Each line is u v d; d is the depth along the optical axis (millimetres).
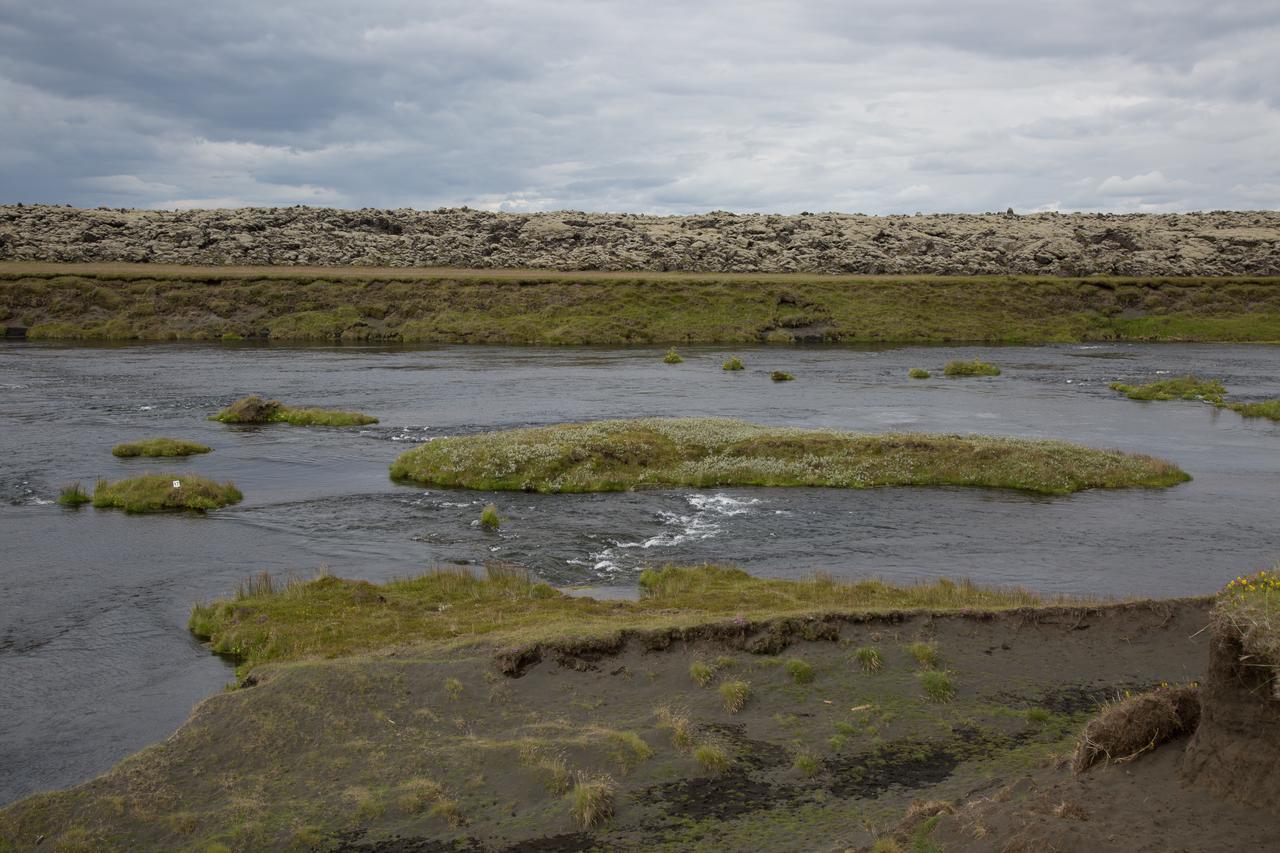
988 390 68250
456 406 60062
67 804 14578
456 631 21234
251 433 50406
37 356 84562
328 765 15578
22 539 30625
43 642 22156
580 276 128875
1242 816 11898
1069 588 26375
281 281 118438
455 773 15312
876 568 28125
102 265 130750
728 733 16578
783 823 13875
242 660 21094
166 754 15805
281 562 28297
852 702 17625
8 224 159375
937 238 173500
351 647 20578
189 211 184250
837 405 60844
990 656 19328
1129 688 18141
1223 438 50406
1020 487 38531
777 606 22938
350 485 38688
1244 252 157125
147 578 26797
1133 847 11508
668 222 199750
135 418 54594
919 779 15070
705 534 31625
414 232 175750
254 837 13805
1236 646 12656
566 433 43625
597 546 30188
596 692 17953
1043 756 15594
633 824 14008
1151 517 34125
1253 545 30609
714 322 112125
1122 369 81375
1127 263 149000
